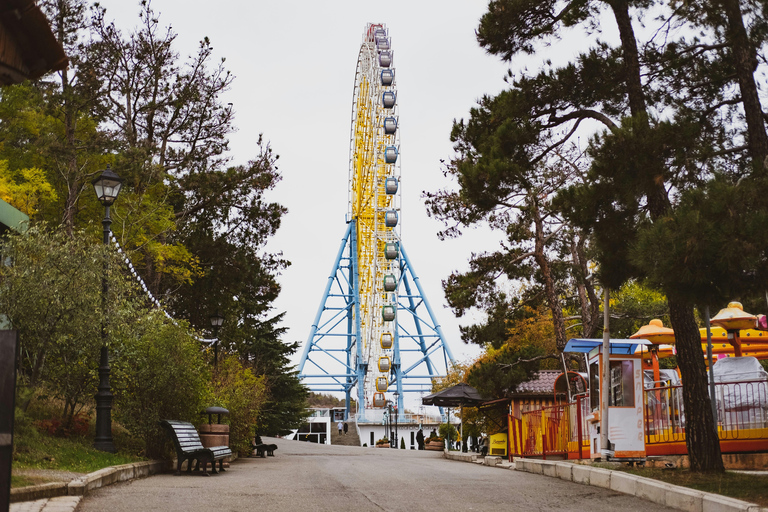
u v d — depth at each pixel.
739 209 12.15
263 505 11.95
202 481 15.98
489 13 19.56
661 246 12.32
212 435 21.38
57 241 18.42
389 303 86.31
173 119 42.16
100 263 18.41
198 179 41.56
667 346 24.23
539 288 38.91
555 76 18.88
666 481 14.15
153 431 19.39
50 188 31.28
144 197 36.03
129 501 11.80
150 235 36.00
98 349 18.61
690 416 15.89
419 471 20.28
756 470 16.67
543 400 29.08
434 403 32.69
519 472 20.52
